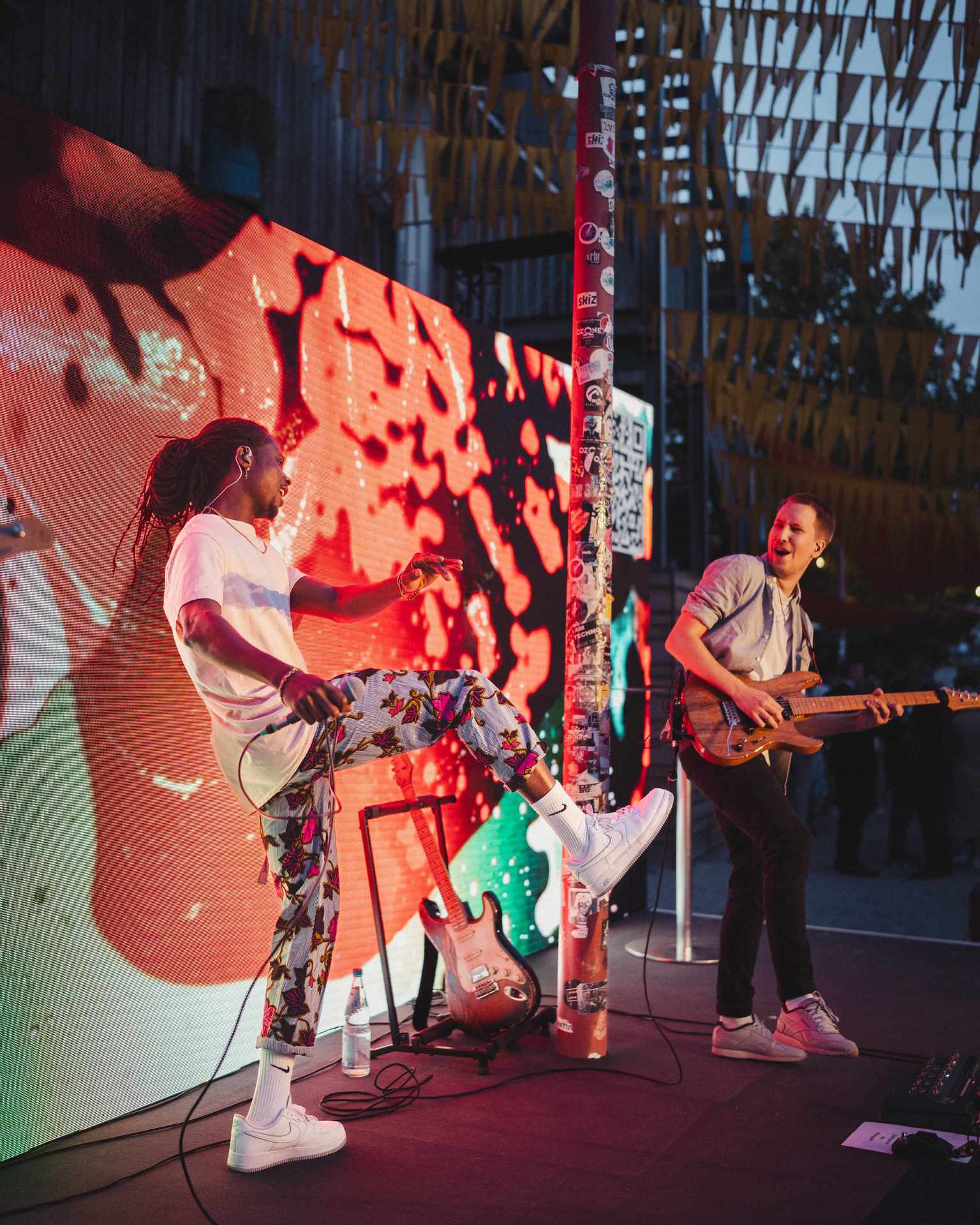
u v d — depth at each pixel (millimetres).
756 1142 2605
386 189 9758
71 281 2592
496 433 4469
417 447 3951
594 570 3469
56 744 2566
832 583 23109
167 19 7547
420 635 3957
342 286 3561
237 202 7391
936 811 7613
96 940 2678
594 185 3496
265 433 2623
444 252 9984
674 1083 3051
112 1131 2654
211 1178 2373
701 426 13695
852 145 5055
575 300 3533
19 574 2467
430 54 8172
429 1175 2400
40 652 2520
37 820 2520
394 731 2508
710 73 5020
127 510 2752
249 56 8430
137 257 2783
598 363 3484
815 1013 3289
